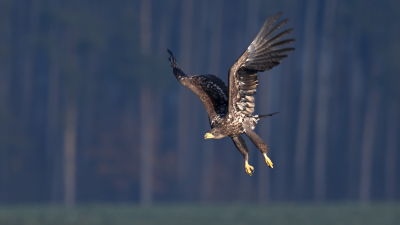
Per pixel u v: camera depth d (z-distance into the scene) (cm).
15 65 5997
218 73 6056
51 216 2489
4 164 5381
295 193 5794
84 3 6022
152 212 2883
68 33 5775
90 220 2361
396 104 5641
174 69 882
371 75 5962
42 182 5531
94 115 5841
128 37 5622
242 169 5819
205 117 5875
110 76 5725
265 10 5809
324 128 5925
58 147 5622
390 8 5744
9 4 5638
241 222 2372
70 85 5269
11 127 5406
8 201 5331
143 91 5472
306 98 5875
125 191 5550
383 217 2550
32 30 5841
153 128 5712
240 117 796
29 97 5869
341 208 3152
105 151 5625
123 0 5925
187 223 2333
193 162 5800
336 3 6059
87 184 5544
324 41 6078
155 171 5666
